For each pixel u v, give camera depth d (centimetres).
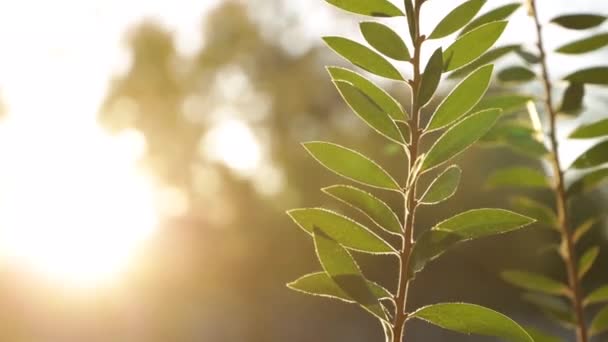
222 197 2312
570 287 135
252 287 2352
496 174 146
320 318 2464
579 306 131
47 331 2445
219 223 2330
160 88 2183
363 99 91
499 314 86
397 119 96
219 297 2419
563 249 134
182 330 2422
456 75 129
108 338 2419
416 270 86
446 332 2002
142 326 2456
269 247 2273
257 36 2245
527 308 1905
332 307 2483
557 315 137
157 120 2214
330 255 87
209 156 2292
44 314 2458
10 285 2436
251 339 2395
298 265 2303
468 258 2305
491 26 90
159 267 2409
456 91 89
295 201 2133
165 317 2439
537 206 140
